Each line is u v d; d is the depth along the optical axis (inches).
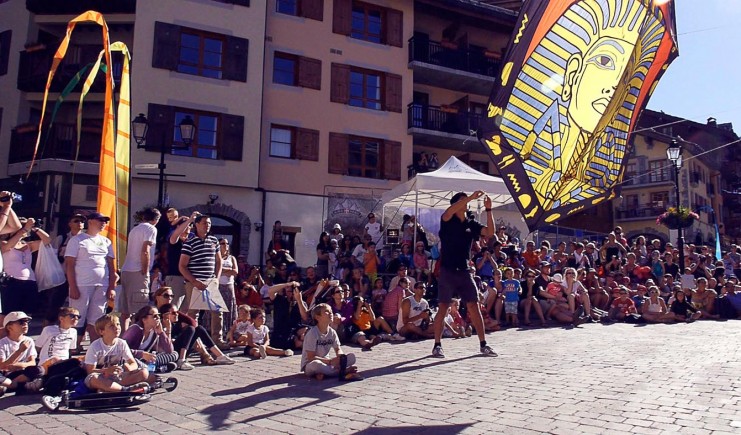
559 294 509.0
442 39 1059.9
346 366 245.4
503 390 211.8
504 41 1128.2
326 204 854.5
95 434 165.8
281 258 517.3
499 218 932.6
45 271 302.4
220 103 799.7
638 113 219.8
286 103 860.6
